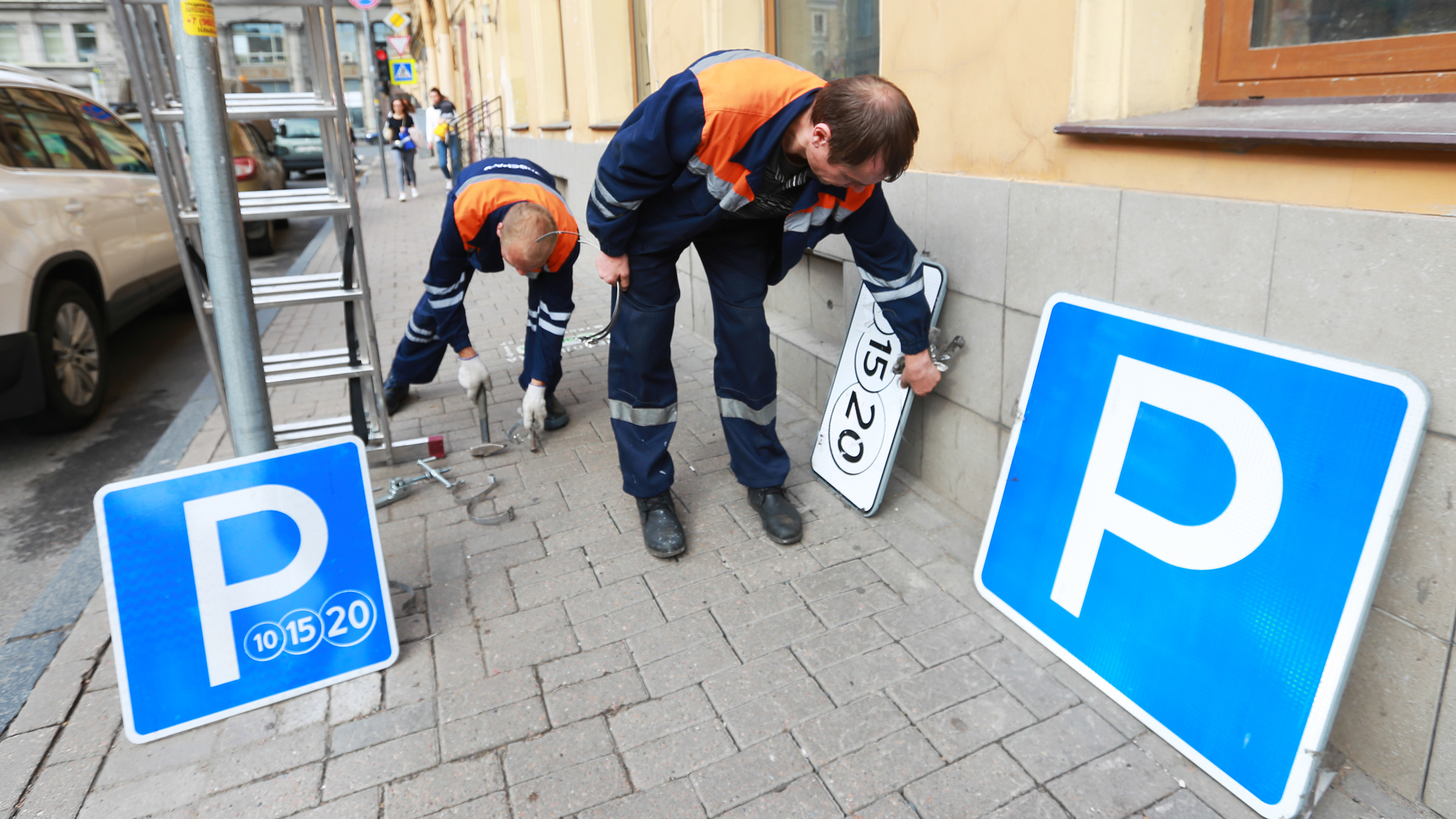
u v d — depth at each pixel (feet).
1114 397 6.77
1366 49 5.75
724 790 6.04
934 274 9.14
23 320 12.55
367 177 67.41
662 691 7.06
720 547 9.21
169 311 22.57
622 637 7.78
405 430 12.90
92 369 14.56
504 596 8.52
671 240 7.91
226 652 7.02
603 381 14.74
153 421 14.87
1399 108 5.48
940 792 5.93
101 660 7.91
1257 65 6.60
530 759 6.41
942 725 6.52
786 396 13.30
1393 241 4.97
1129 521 6.57
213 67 6.70
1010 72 7.88
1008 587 7.66
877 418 9.70
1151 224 6.55
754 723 6.65
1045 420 7.42
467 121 63.21
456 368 16.06
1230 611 5.78
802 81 6.85
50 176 14.21
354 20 118.52
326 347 18.22
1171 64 7.13
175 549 6.91
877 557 8.86
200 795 6.23
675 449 11.70
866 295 10.34
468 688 7.21
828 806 5.87
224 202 6.92
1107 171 7.02
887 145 6.01
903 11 9.34
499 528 9.84
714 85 6.79
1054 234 7.55
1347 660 5.11
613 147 7.25
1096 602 6.81
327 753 6.57
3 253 12.28
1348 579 5.13
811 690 6.97
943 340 9.31
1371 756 5.72
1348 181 5.23
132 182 17.12
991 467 9.00
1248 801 5.58
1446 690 5.16
